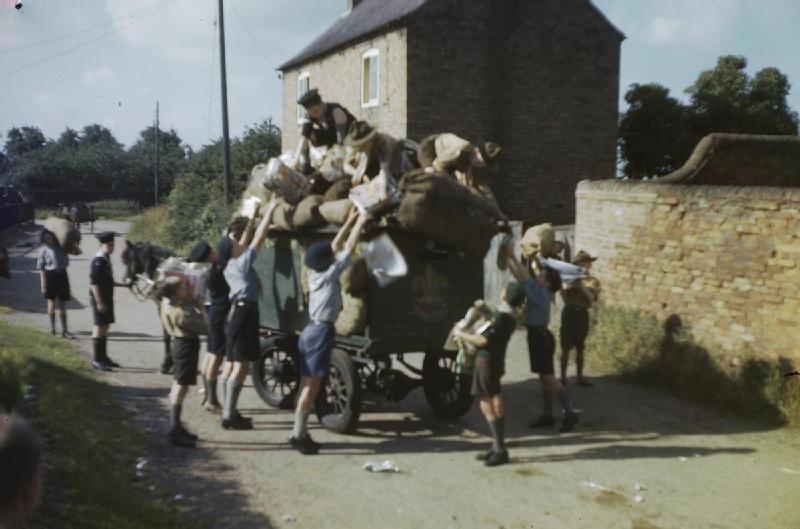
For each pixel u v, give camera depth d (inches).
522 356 443.5
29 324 492.7
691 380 356.5
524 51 827.4
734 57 1031.6
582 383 373.1
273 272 317.7
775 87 1021.2
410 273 278.1
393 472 244.1
